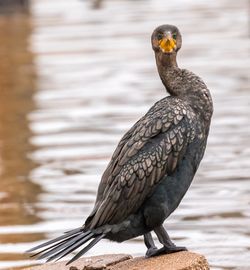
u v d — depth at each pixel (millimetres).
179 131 9172
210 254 12289
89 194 15180
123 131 19141
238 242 12703
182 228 13383
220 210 14094
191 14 35969
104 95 22672
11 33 33125
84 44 30094
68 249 8914
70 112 21125
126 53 28141
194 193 14961
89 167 16781
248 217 13719
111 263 9734
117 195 9102
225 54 27203
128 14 36500
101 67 26250
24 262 12195
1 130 19859
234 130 18766
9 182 16172
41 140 18891
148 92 22672
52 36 31938
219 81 23547
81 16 36562
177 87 9492
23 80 25141
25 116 21062
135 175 9094
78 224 13742
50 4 40719
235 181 15531
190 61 26438
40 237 13250
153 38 9641
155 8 37938
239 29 31672
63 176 16312
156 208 9125
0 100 22906
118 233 9188
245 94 21891
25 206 14711
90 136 18938
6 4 39188
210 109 9391
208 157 17016
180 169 9195
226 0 39750
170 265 9172
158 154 9109
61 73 25734
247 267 11773
